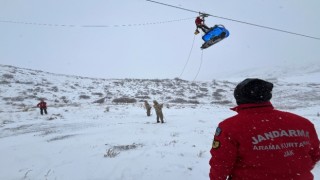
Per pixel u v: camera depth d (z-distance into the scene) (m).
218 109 29.95
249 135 2.55
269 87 2.71
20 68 59.31
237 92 2.77
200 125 16.38
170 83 60.59
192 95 51.09
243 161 2.64
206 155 8.60
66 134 13.94
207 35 10.83
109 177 6.64
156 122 18.66
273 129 2.57
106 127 15.90
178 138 11.75
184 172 6.93
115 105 33.91
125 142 10.86
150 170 7.03
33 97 41.12
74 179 6.61
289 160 2.52
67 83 53.50
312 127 2.77
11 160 8.66
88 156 8.58
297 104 37.31
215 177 2.67
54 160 8.35
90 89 51.44
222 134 2.67
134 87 55.34
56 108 29.39
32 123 19.73
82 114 25.33
